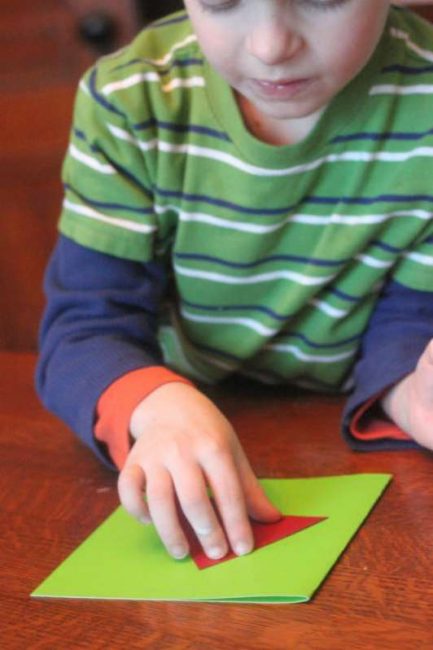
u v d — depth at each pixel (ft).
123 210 3.27
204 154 3.18
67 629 2.14
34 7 5.17
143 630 2.10
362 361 3.27
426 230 3.18
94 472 2.94
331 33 2.50
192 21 2.67
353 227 3.16
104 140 3.23
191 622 2.11
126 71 3.24
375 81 3.03
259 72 2.57
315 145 3.04
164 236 3.35
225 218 3.21
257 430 3.15
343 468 2.80
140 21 5.11
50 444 3.17
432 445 2.74
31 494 2.83
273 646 1.99
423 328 3.19
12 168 4.73
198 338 3.53
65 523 2.65
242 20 2.50
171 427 2.65
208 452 2.53
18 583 2.36
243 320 3.44
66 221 3.36
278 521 2.50
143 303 3.33
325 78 2.60
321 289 3.30
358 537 2.38
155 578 2.31
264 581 2.21
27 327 4.99
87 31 5.09
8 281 4.93
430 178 3.09
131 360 3.00
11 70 5.26
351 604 2.10
